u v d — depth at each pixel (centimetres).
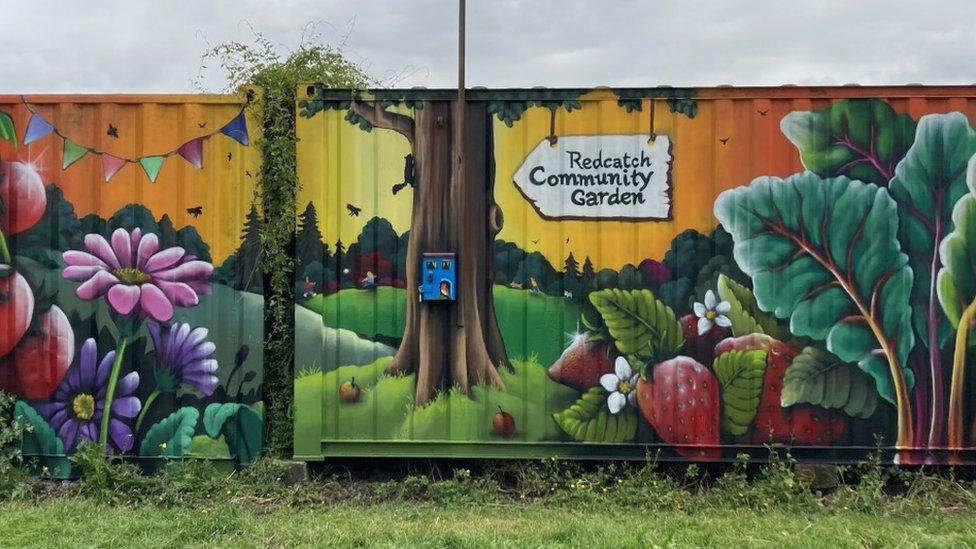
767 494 574
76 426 611
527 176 597
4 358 614
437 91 600
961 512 554
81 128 610
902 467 594
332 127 604
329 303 602
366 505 580
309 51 648
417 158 600
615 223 595
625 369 594
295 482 598
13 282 613
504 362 598
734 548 469
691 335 592
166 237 610
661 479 598
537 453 597
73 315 612
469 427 599
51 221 612
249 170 609
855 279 588
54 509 546
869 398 587
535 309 596
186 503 576
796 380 589
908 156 586
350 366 603
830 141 588
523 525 517
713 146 591
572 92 595
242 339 608
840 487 581
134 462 607
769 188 589
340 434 604
